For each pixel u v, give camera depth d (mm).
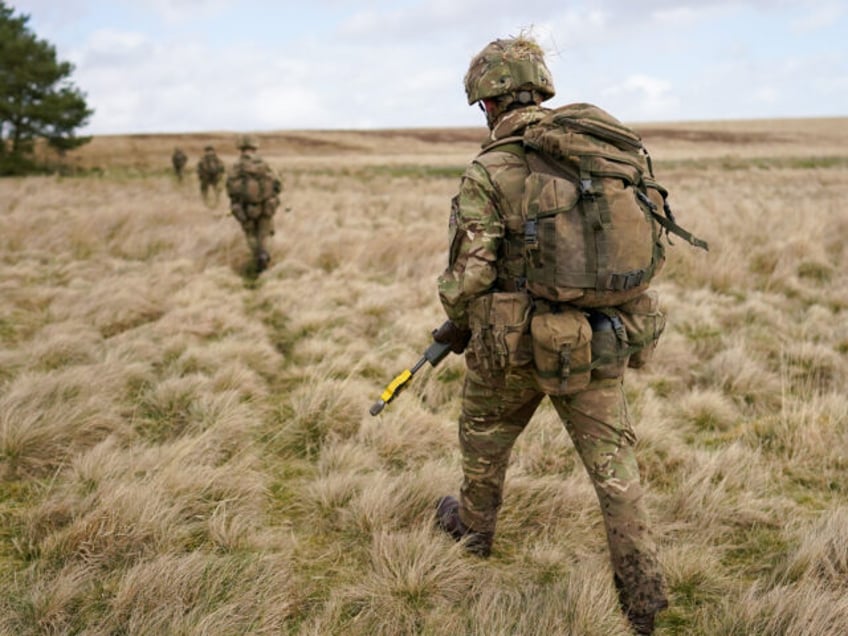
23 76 34969
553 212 1883
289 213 12594
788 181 24188
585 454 2191
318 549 2746
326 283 7160
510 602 2326
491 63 2143
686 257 7891
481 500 2582
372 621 2305
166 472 2998
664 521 2930
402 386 2475
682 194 17672
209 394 4043
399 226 11992
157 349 4996
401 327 5613
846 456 3521
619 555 2125
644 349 2213
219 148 60219
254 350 4980
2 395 3863
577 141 1917
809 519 2971
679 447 3625
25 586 2381
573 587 2291
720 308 6375
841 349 5312
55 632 2127
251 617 2215
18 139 36281
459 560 2561
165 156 53312
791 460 3525
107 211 11055
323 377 4543
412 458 3516
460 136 77438
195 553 2467
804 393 4398
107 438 3475
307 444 3711
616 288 1931
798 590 2275
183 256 8547
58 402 3717
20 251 8398
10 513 2879
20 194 14867
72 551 2549
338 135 75438
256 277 8094
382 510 2861
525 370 2111
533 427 3785
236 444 3594
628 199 1913
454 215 2076
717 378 4703
